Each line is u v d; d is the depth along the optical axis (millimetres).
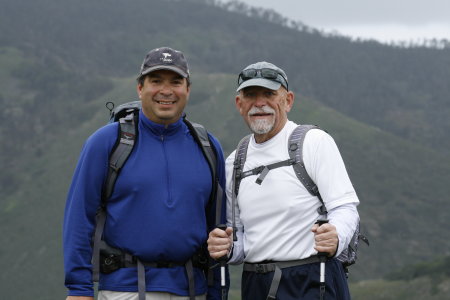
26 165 160500
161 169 5297
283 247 5281
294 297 5223
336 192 5238
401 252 118750
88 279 5148
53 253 119625
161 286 5176
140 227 5195
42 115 185875
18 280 112125
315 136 5367
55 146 170125
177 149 5426
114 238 5215
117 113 5555
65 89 198750
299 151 5344
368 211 131000
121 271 5172
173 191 5293
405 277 72875
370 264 114375
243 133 159375
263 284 5348
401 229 125562
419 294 66438
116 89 198500
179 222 5258
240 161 5594
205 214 5637
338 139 158125
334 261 5293
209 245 5312
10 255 120875
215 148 5617
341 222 5176
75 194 5195
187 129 5578
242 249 5562
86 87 199000
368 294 69938
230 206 5621
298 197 5301
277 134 5496
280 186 5320
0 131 176875
